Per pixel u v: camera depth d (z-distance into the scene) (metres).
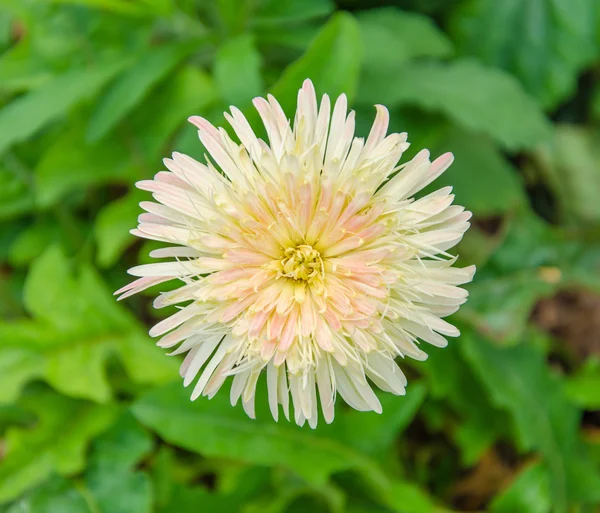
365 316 0.20
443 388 0.33
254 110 0.25
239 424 0.29
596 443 0.35
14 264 0.37
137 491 0.30
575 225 0.41
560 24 0.38
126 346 0.33
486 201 0.37
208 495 0.31
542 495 0.31
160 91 0.34
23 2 0.34
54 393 0.32
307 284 0.21
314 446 0.30
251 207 0.20
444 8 0.39
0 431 0.33
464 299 0.20
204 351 0.21
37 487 0.30
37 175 0.34
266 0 0.33
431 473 0.36
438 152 0.37
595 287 0.35
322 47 0.27
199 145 0.28
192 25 0.34
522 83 0.39
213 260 0.20
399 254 0.20
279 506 0.31
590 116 0.42
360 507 0.32
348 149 0.21
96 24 0.35
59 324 0.32
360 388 0.21
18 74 0.34
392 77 0.34
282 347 0.20
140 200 0.34
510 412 0.34
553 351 0.39
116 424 0.31
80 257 0.36
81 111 0.34
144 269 0.20
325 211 0.20
